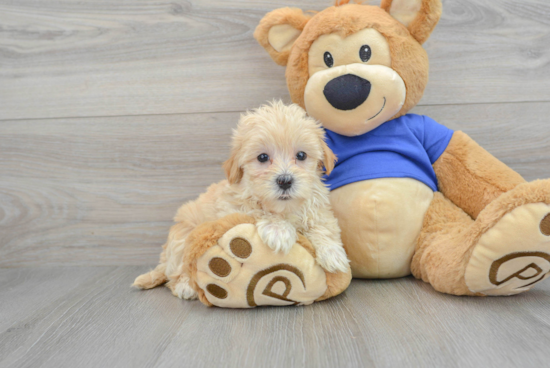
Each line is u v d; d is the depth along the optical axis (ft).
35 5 5.79
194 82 5.80
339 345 3.14
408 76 4.49
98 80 5.86
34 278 5.52
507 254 3.67
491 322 3.48
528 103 5.58
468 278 3.90
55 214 6.06
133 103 5.87
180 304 4.29
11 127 5.99
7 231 6.10
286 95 5.76
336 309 3.90
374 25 4.40
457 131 4.97
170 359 3.03
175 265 4.55
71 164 5.99
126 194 5.99
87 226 6.05
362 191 4.56
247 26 5.68
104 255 6.08
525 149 5.63
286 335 3.36
